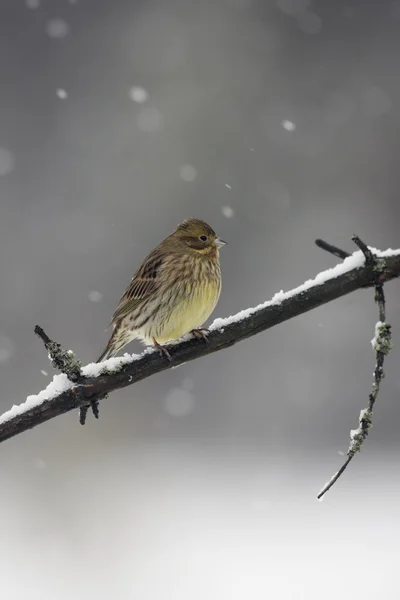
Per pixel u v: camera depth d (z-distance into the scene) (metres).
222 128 23.00
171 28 24.58
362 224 21.77
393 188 22.44
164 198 21.91
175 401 17.00
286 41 24.73
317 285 4.39
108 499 11.59
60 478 12.83
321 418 17.39
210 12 24.83
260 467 13.46
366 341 18.20
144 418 16.48
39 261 20.59
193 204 21.88
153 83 23.67
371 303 18.42
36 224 21.36
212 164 22.48
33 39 23.83
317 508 10.81
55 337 19.28
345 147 22.86
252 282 20.70
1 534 10.39
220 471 13.17
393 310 18.27
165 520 10.63
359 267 4.32
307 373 17.98
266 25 24.89
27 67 23.62
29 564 9.39
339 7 24.83
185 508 11.11
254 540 9.78
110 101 23.38
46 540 10.12
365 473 12.65
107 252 20.92
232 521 10.50
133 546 9.74
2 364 18.00
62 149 22.62
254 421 17.30
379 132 23.27
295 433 16.94
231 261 20.94
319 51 24.66
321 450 15.06
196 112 23.22
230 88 23.73
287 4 24.75
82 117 23.08
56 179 22.17
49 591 8.63
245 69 24.12
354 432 4.02
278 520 10.45
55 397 4.33
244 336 4.54
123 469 13.34
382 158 22.80
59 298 19.98
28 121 23.06
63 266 20.56
